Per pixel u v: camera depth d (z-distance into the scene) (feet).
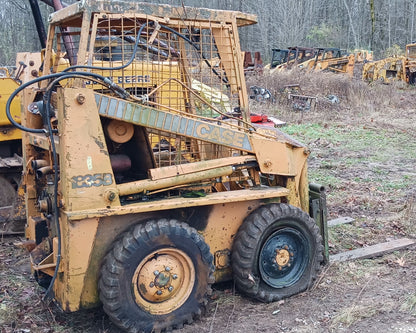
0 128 21.20
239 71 15.42
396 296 15.51
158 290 13.11
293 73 67.00
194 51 15.28
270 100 60.34
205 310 14.38
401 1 160.15
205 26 14.89
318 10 160.76
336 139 43.01
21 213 20.52
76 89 12.26
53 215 13.94
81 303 12.73
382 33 150.41
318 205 17.33
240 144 14.84
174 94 15.97
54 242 13.34
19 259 18.84
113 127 13.28
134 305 12.77
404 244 19.66
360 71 99.71
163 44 15.56
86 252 12.59
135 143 14.11
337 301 15.28
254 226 14.65
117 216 12.98
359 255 18.60
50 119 13.30
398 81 80.69
